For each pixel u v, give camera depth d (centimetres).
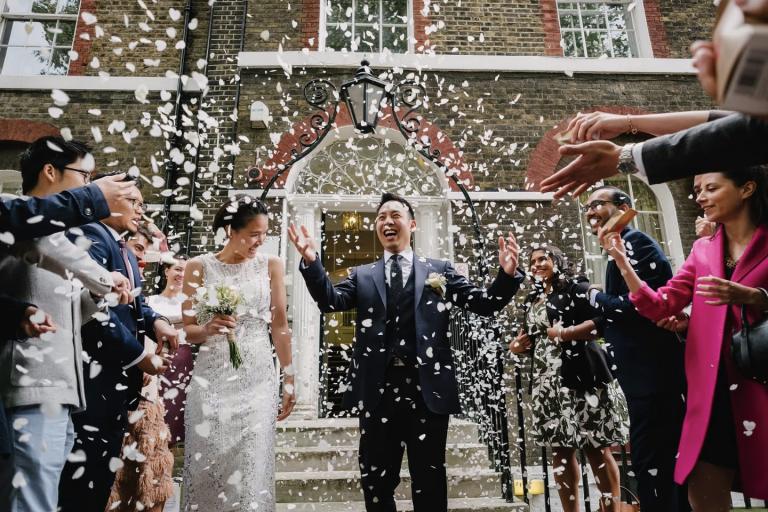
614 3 674
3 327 156
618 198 276
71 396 171
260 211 248
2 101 570
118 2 615
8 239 154
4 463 157
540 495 436
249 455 212
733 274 190
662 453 222
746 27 39
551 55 618
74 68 590
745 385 180
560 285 324
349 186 581
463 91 594
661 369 228
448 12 624
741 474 177
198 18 616
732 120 97
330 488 326
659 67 615
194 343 234
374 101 415
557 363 304
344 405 244
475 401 410
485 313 250
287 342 247
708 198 200
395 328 246
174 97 579
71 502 192
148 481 256
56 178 196
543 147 579
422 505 222
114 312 220
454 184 556
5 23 623
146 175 548
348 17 644
